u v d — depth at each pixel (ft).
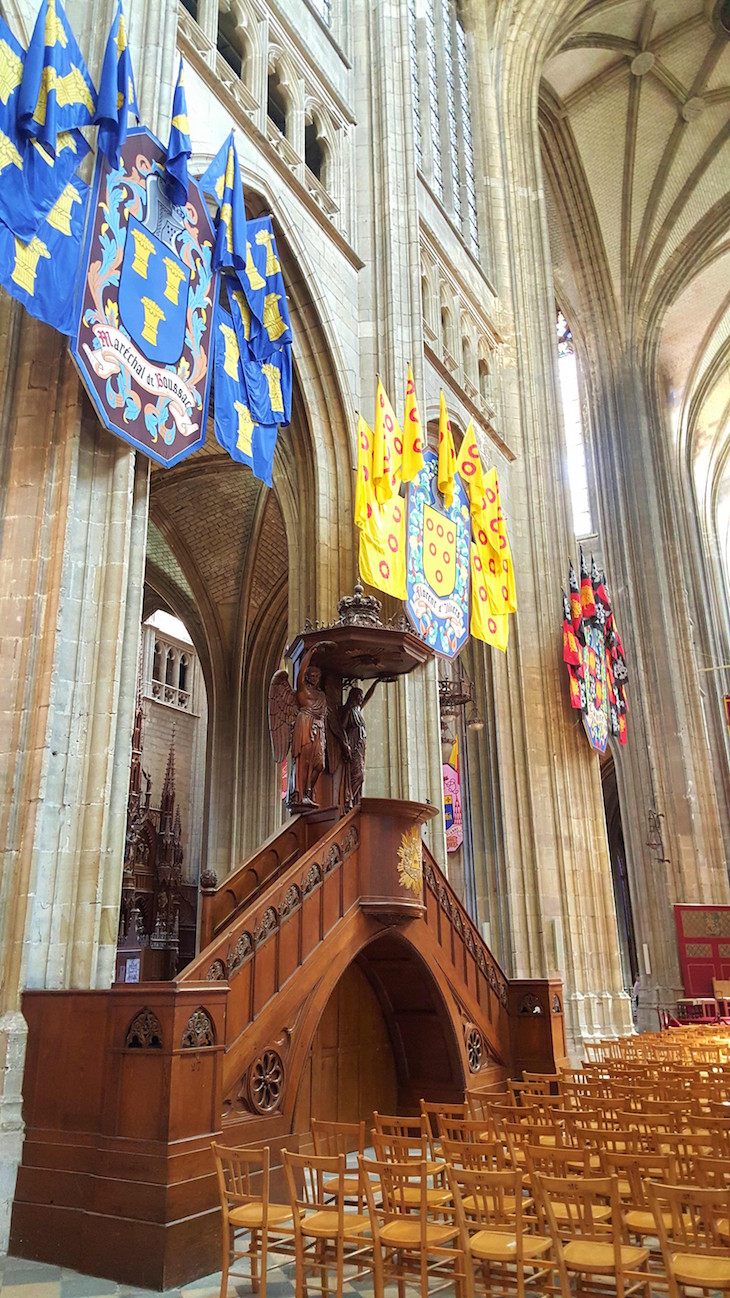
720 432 143.74
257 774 81.56
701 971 89.97
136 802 88.38
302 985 25.16
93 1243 18.75
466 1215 16.93
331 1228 15.71
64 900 24.88
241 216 35.24
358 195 53.93
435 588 48.49
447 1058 33.76
